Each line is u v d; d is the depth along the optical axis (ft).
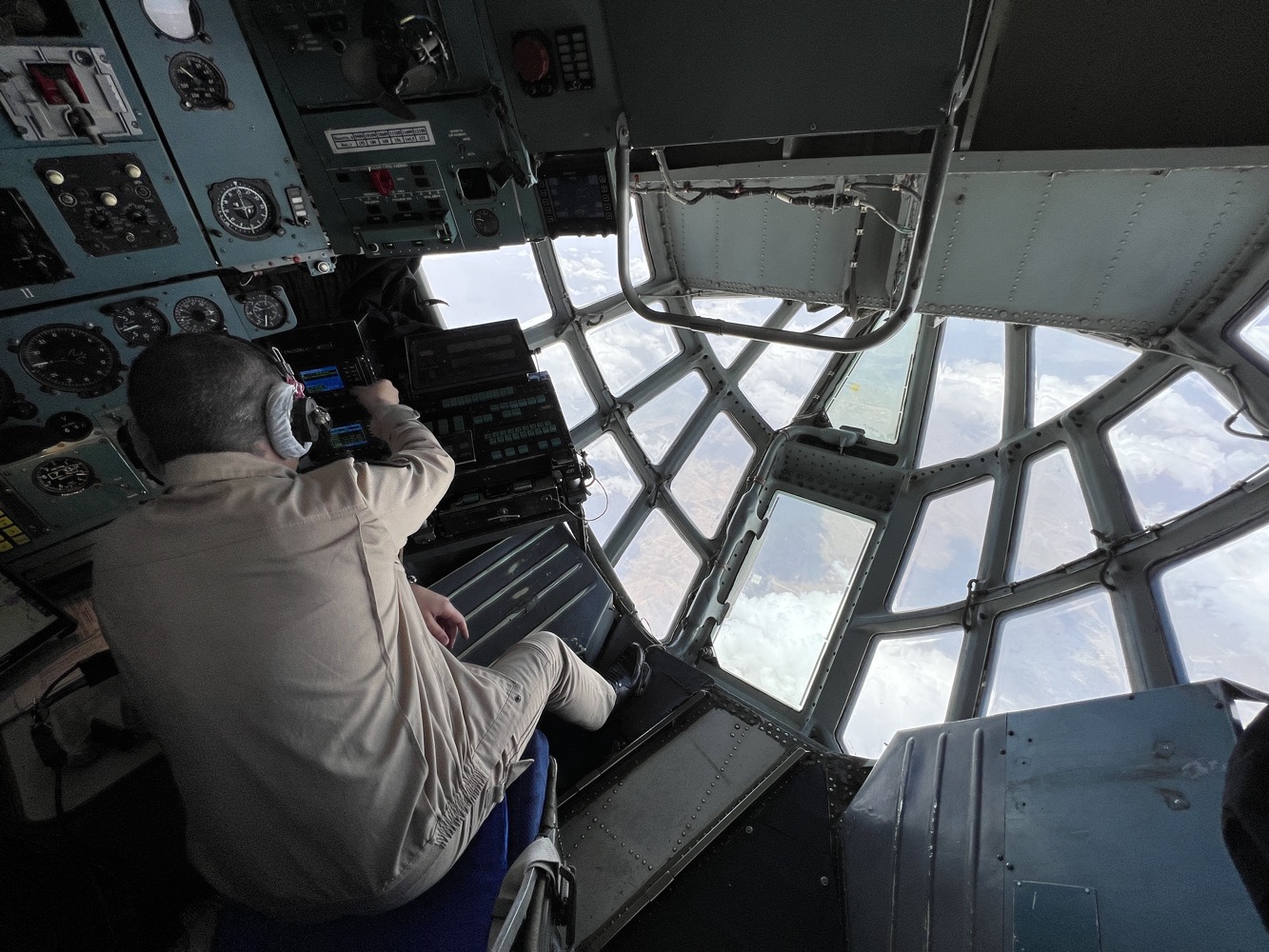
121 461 8.82
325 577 3.86
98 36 6.59
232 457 4.04
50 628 7.88
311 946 4.52
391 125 7.93
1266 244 10.25
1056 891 5.81
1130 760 6.04
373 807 3.97
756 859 9.48
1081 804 6.19
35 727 5.93
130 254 7.78
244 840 3.90
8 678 7.86
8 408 7.79
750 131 6.86
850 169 8.02
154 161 7.41
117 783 5.75
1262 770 2.76
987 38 7.04
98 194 7.24
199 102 7.39
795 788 10.46
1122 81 7.10
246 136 7.85
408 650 4.38
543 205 8.75
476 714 4.97
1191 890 4.83
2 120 6.49
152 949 6.57
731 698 12.05
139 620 3.64
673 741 11.25
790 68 6.24
